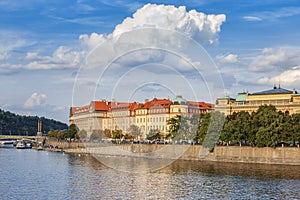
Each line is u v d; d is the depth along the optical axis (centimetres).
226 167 11044
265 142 11994
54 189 7694
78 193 7275
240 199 6788
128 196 6975
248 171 10156
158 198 6825
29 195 7150
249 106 18550
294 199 6781
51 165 12319
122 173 9456
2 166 12138
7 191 7531
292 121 12162
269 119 12438
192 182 8338
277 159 11881
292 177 9044
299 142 12369
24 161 14000
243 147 12531
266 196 7000
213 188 7669
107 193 7250
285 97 18100
